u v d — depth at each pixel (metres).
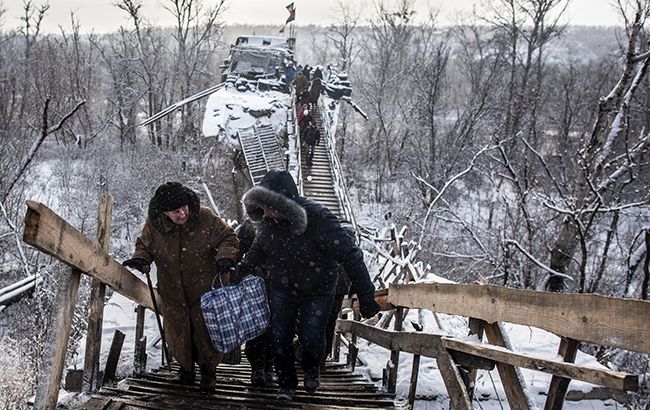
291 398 5.11
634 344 2.92
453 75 65.56
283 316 5.16
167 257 4.99
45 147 44.41
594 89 46.03
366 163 48.00
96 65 69.50
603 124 18.45
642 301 2.88
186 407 4.42
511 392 3.74
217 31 54.78
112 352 5.10
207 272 5.13
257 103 30.45
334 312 6.21
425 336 4.89
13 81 48.00
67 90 53.72
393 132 49.91
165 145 44.69
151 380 5.54
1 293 15.76
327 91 33.59
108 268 4.67
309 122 25.31
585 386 7.96
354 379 6.62
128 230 31.86
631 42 17.48
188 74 48.75
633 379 2.74
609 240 17.31
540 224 22.12
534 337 9.60
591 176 18.73
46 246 3.42
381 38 52.38
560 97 49.56
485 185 40.72
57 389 3.83
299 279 5.06
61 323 3.87
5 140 29.75
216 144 38.25
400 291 6.16
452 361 4.34
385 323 10.21
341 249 4.93
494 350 3.71
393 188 41.12
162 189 4.79
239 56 34.97
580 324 3.25
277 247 5.03
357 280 5.03
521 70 54.09
